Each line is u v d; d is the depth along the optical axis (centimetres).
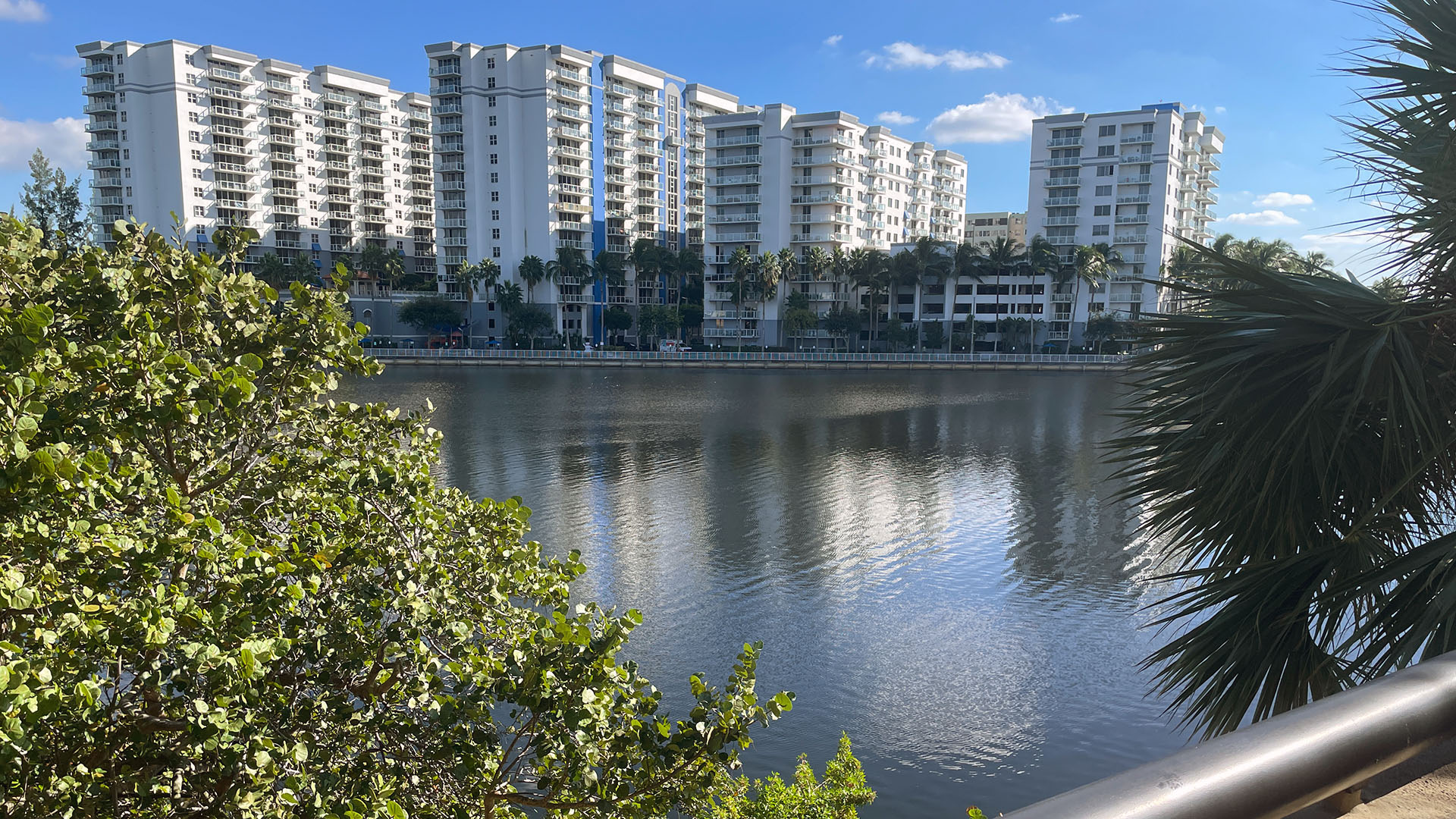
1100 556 2433
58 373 362
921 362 9562
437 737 423
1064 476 3578
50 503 314
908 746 1420
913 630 1906
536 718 405
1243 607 446
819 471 3725
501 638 506
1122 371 491
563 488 3366
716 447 4353
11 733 256
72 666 309
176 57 10562
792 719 1513
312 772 373
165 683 347
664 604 2080
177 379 399
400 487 528
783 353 10219
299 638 423
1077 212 10262
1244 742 98
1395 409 391
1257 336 425
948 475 3628
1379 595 394
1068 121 10144
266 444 511
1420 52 389
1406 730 111
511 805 504
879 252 10438
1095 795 85
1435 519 427
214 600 365
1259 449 432
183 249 504
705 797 427
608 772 420
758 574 2298
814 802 864
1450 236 404
